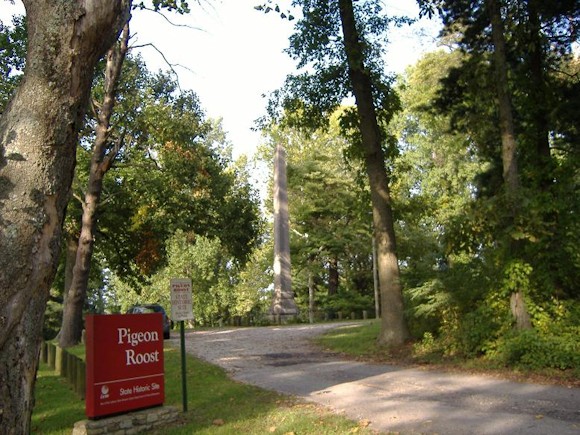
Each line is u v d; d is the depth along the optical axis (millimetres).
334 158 42906
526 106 15953
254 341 22156
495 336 12703
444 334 14766
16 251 4750
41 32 5070
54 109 5031
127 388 8141
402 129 41406
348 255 46281
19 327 4738
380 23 18516
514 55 16188
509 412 8055
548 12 15219
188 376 12664
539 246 12898
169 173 26703
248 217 32344
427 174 39625
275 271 39406
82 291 22438
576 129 16016
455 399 9156
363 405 8875
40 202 4926
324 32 18219
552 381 10273
